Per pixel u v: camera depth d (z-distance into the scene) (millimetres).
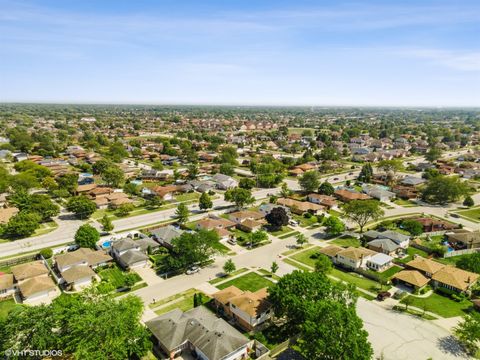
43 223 107125
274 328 57562
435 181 133625
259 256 86438
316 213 118812
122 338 46250
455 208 127688
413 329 57531
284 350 52062
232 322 59469
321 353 42969
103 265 79500
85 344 43719
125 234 97500
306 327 45656
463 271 73188
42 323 46719
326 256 81500
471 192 147875
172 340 50812
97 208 122188
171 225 105562
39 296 67000
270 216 102688
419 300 66625
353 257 79688
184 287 71000
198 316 55719
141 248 85750
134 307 51844
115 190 137875
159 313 61406
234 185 156125
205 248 78375
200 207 119062
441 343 54188
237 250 89812
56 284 72062
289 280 56844
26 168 157625
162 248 88812
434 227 104812
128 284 68875
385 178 164875
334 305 47250
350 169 196875
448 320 60250
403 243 91750
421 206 130375
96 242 88812
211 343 49312
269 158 198375
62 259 76312
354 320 45406
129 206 116062
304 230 105188
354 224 110750
